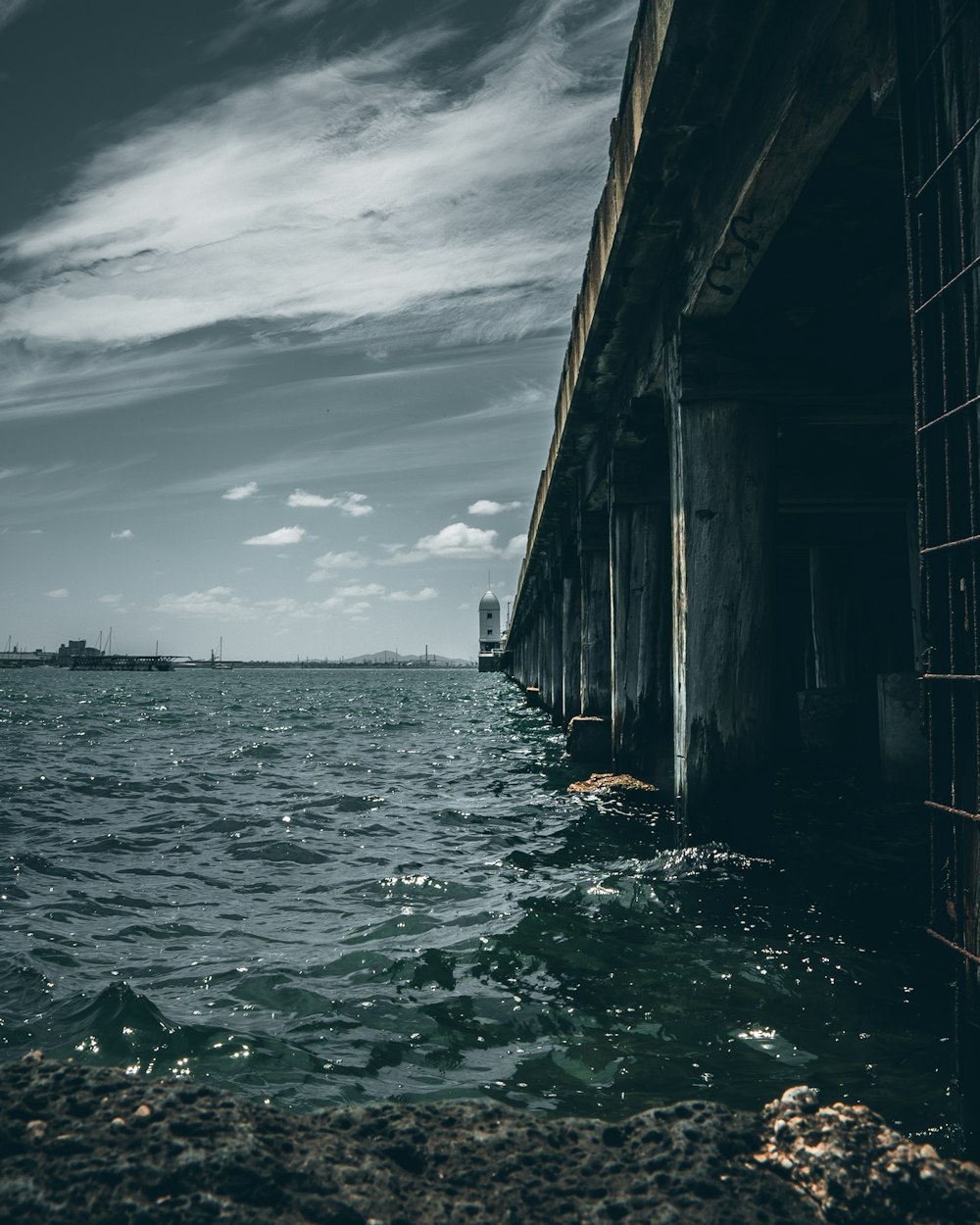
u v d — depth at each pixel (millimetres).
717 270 6371
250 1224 1727
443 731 24141
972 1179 1958
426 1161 2018
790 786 12148
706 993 4707
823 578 16609
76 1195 1762
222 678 111625
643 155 6414
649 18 5871
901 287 7164
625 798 11516
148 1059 3994
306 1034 4258
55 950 5664
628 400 9977
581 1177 1966
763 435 7246
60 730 23703
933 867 2947
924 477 2957
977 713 2727
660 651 11867
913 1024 4258
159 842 9195
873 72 4441
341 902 6867
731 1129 2105
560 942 5602
